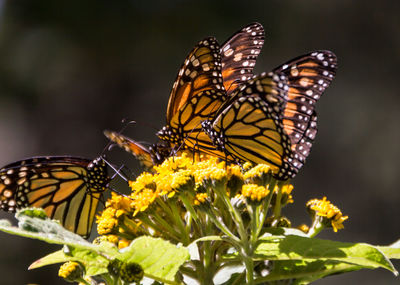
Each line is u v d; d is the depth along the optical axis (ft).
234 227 11.05
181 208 11.68
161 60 48.52
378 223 44.88
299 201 44.83
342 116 47.62
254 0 48.88
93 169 14.30
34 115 46.88
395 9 49.29
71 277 11.40
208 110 13.10
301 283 11.11
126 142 13.82
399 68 49.08
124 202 11.26
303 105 11.76
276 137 10.90
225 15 48.62
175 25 48.70
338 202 45.32
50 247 41.34
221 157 13.10
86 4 47.91
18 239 41.14
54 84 47.57
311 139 11.68
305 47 49.47
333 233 44.21
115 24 48.49
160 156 13.62
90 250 9.71
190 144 13.43
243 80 13.34
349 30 49.70
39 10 48.08
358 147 46.83
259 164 11.11
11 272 40.29
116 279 9.77
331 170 46.21
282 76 10.31
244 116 11.41
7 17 47.98
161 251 9.57
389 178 45.70
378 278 42.19
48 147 46.50
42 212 9.39
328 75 11.60
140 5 48.80
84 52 48.11
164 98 47.93
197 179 10.35
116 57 48.34
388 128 47.34
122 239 12.44
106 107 47.80
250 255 9.78
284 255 9.66
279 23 49.21
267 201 10.23
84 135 47.09
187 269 10.48
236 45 13.53
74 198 15.01
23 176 14.44
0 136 45.68
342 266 10.38
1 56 47.21
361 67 49.19
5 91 46.70
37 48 47.70
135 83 48.39
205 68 12.89
